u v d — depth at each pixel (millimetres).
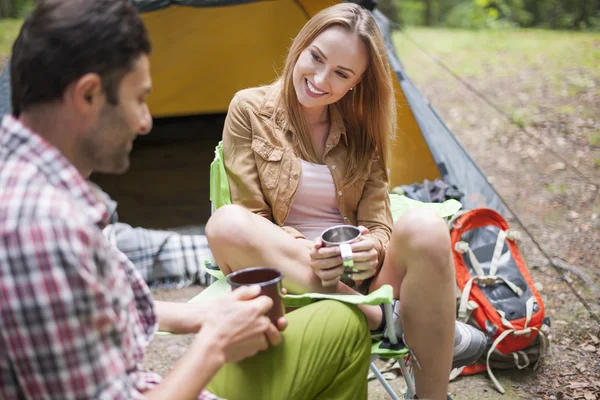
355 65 1876
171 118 5207
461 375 2375
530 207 3721
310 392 1451
